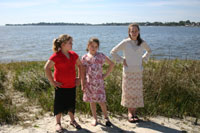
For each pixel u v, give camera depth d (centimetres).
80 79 337
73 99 325
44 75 578
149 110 395
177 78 479
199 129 331
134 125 340
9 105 407
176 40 3669
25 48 2519
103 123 346
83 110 399
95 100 327
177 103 416
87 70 330
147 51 368
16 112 383
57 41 303
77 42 3478
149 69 493
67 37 304
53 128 325
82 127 330
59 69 308
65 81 310
